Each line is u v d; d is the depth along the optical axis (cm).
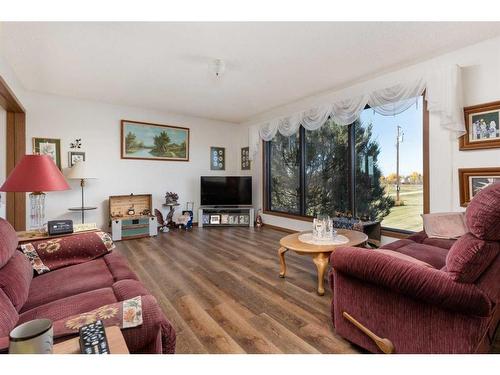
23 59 269
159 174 484
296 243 230
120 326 88
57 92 375
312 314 185
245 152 564
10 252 130
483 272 103
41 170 177
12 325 94
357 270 134
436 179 267
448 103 247
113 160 435
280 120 453
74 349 72
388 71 301
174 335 111
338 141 384
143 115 464
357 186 360
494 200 98
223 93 382
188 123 518
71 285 144
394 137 316
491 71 231
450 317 110
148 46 245
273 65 287
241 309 193
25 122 363
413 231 298
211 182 507
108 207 430
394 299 126
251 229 484
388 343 127
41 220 246
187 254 327
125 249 350
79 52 255
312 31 220
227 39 233
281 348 149
